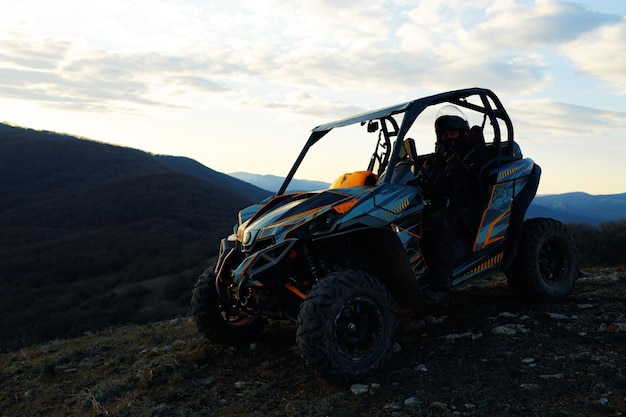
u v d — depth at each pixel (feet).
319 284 12.25
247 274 12.80
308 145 17.46
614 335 13.29
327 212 13.17
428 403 10.68
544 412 9.71
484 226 15.56
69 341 23.84
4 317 233.35
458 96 15.66
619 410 9.32
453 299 18.83
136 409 12.44
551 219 17.22
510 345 13.30
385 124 16.89
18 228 494.59
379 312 12.51
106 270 328.70
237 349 16.14
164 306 212.84
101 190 618.85
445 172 15.96
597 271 24.12
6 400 15.03
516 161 16.98
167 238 417.08
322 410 10.98
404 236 13.78
